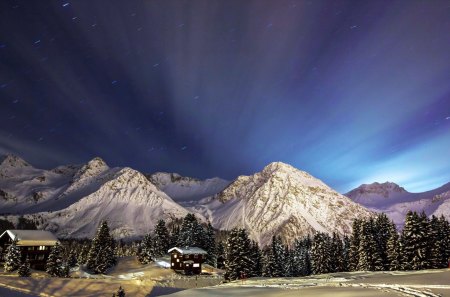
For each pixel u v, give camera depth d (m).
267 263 103.00
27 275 81.31
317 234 103.44
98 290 62.31
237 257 84.50
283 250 118.88
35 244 104.12
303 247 129.38
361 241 88.69
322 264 100.38
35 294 55.81
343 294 32.97
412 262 76.44
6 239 105.50
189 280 93.31
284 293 37.59
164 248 134.38
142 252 126.44
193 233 127.19
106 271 113.50
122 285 66.69
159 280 92.75
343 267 102.44
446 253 83.12
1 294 52.00
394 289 34.28
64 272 96.94
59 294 57.88
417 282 37.81
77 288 62.59
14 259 86.69
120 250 166.88
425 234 75.81
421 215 78.25
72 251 129.00
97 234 119.56
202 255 110.31
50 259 93.69
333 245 105.00
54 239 108.25
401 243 79.38
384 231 99.88
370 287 37.50
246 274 83.69
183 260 106.88
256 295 38.31
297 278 64.94
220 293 43.22
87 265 114.38
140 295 62.06
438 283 35.50
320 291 36.81
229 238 86.69
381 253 88.88
